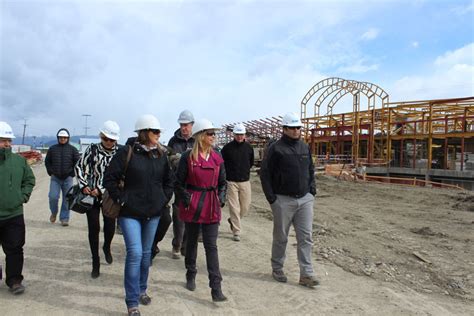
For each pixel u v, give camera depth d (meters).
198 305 4.29
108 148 5.02
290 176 4.84
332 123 41.34
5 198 4.31
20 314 3.95
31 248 6.38
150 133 4.00
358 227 8.74
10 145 4.46
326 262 6.03
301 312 4.18
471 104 29.06
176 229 6.00
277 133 40.28
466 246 7.07
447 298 4.75
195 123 4.55
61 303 4.24
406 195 15.70
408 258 6.27
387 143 33.44
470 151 34.66
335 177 25.92
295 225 5.01
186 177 4.45
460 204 12.41
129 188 3.95
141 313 4.04
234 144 7.26
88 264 5.62
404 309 4.32
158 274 5.26
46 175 25.53
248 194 7.42
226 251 6.57
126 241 3.91
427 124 33.59
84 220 8.90
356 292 4.80
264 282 5.09
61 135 8.05
